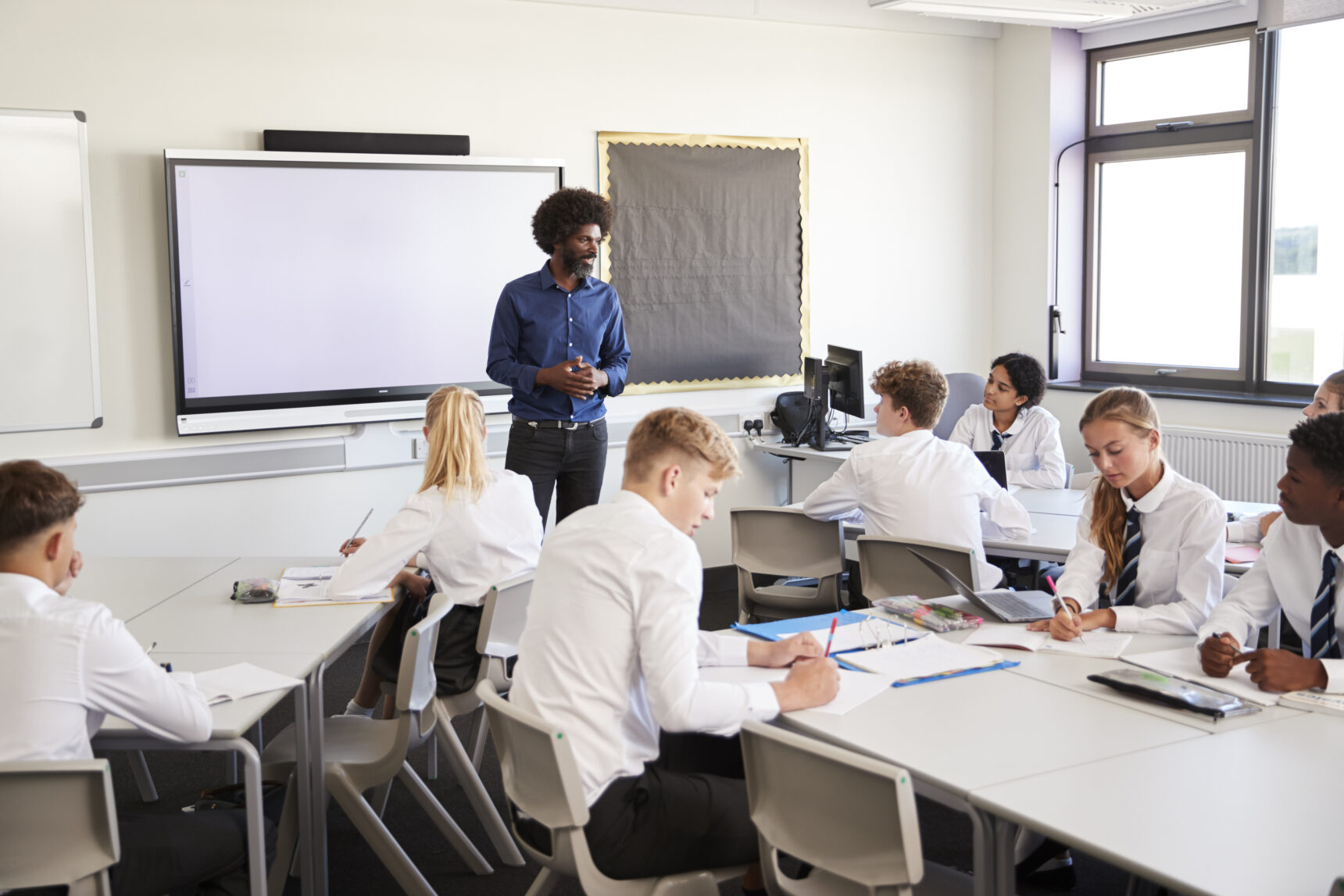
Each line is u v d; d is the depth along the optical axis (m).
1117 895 2.63
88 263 4.23
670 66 5.43
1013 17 5.28
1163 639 2.30
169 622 2.67
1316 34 5.35
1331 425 2.02
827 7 5.75
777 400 5.66
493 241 5.01
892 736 1.78
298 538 4.79
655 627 1.80
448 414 2.95
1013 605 2.47
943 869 1.88
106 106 4.27
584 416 4.37
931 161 6.28
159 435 4.48
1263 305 5.68
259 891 2.06
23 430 4.18
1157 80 6.02
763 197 5.75
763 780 1.73
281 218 4.55
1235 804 1.52
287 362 4.64
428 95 4.86
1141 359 6.27
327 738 2.65
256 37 4.51
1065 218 6.33
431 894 2.56
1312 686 1.93
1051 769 1.64
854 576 4.49
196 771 3.53
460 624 2.92
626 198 5.38
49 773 1.70
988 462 3.93
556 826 1.81
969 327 6.55
